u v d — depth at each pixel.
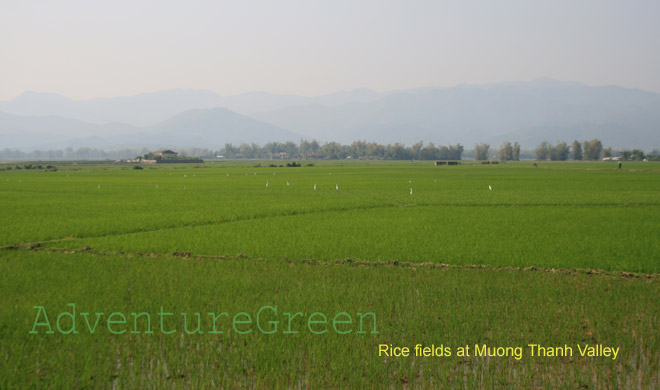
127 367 9.30
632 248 19.66
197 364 9.35
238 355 9.68
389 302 12.71
